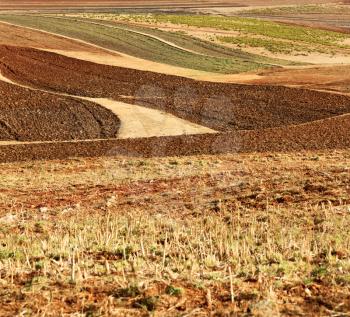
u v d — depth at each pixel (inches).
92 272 522.9
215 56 3848.4
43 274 518.3
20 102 2413.9
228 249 583.8
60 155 1630.2
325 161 1408.7
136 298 444.8
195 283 474.6
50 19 4692.4
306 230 716.7
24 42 3737.7
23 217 879.7
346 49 4269.2
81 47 3754.9
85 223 794.2
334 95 2613.2
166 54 3769.7
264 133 1930.4
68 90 2711.6
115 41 4020.7
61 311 419.8
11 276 510.9
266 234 685.9
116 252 605.9
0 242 694.5
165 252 590.6
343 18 6343.5
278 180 1103.0
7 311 426.9
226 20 5305.1
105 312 418.0
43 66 3134.8
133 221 791.1
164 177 1230.3
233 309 417.7
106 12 5767.7
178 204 943.7
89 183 1191.6
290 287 468.4
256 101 2524.6
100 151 1675.7
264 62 3705.7
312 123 2107.5
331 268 524.4
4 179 1250.6
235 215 829.2
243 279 494.9
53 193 1093.8
